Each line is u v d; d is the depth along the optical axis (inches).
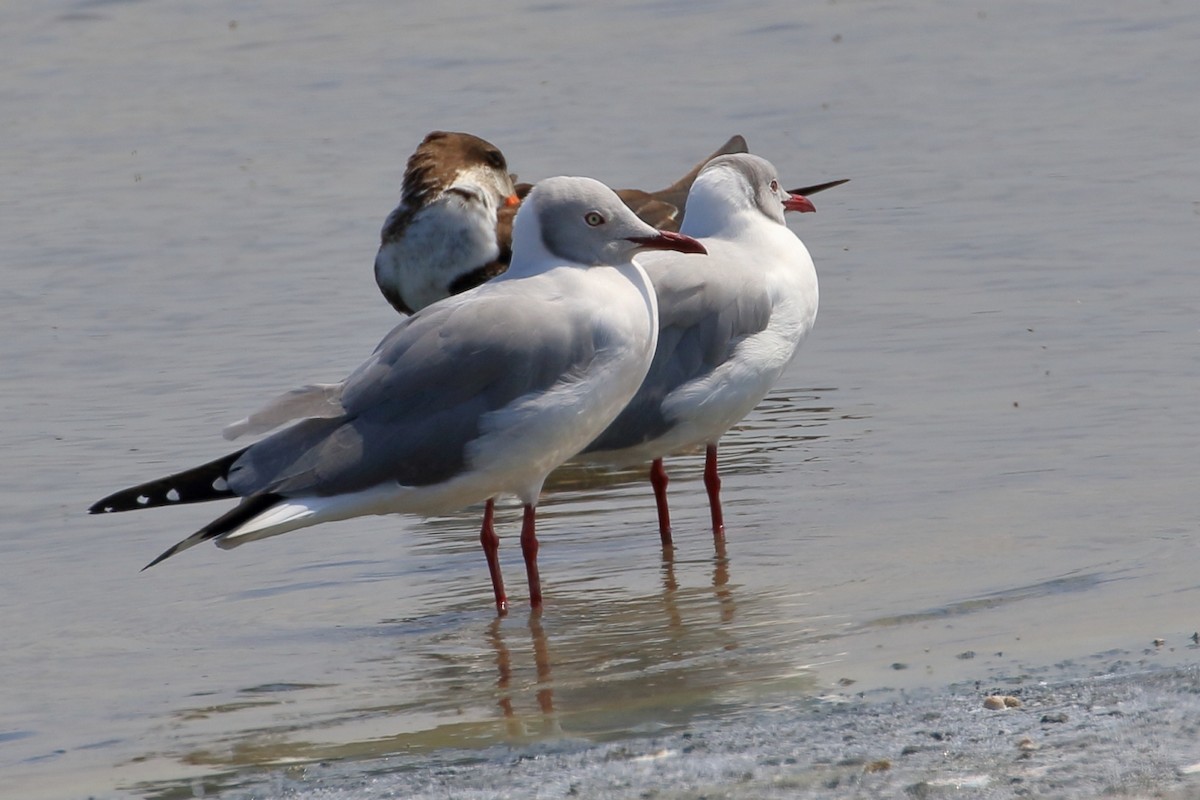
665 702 364.8
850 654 384.8
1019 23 1339.8
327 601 459.5
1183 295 708.0
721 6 1419.8
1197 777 299.3
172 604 459.5
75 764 351.3
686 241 442.3
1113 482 502.6
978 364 642.2
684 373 481.1
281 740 358.6
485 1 1451.8
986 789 300.7
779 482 534.6
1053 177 938.1
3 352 728.3
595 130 1097.4
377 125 1138.0
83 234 920.9
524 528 446.3
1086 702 337.7
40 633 438.6
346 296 794.8
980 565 442.3
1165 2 1370.6
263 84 1250.6
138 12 1451.8
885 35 1320.1
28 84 1280.8
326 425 426.0
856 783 307.4
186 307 786.2
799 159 1026.7
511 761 333.7
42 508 539.8
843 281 776.3
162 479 420.8
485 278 669.3
